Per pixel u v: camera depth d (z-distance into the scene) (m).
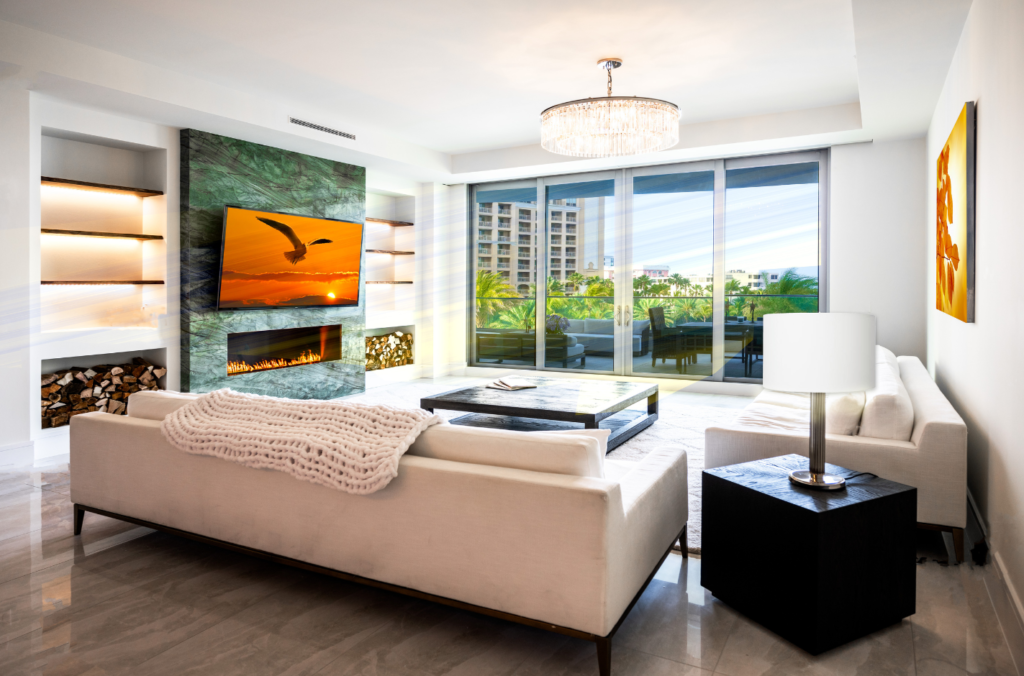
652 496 2.16
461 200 7.99
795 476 2.21
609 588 1.80
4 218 3.98
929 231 5.18
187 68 4.44
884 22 3.11
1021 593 2.04
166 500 2.62
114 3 3.44
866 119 5.00
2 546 2.78
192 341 5.17
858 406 2.76
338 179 6.49
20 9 3.49
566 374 7.59
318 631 2.08
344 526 2.19
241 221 5.38
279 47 4.08
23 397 4.12
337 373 6.58
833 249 5.96
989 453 2.58
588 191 7.32
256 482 2.37
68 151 4.74
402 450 2.09
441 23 3.73
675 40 3.98
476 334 8.17
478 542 1.95
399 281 7.80
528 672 1.86
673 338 6.95
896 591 2.09
